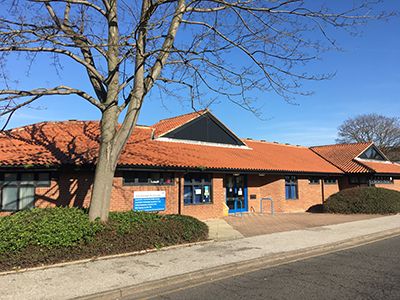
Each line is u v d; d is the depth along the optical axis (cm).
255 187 2044
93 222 834
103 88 949
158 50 849
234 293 582
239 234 1168
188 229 1002
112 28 920
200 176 1634
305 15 841
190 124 1883
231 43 901
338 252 924
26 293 568
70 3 917
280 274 700
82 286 603
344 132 5947
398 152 5353
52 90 830
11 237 706
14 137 1500
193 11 906
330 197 1991
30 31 792
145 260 791
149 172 1423
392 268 729
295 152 2598
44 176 1278
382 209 1828
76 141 1451
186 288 624
